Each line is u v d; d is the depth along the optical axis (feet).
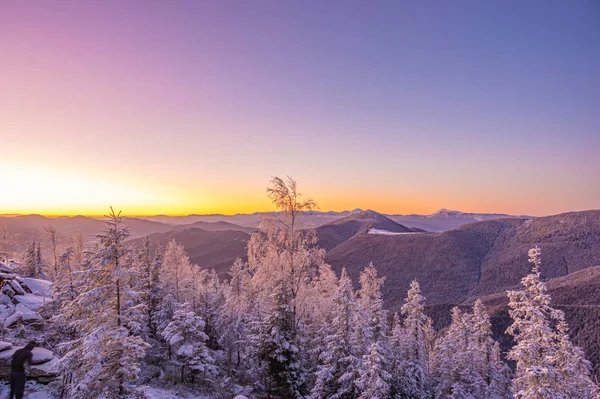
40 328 81.20
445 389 96.12
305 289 95.50
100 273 53.93
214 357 123.54
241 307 120.26
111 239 54.03
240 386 99.71
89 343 48.06
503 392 96.53
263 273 88.02
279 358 77.20
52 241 161.38
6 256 168.76
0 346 60.18
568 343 64.03
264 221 84.33
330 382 78.48
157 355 106.52
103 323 52.65
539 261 64.95
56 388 59.41
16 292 94.73
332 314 104.94
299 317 89.20
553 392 57.06
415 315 93.25
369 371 69.21
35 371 60.49
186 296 138.21
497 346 102.78
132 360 53.26
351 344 77.77
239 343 116.67
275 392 81.41
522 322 64.44
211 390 89.25
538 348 61.72
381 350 70.54
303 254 83.71
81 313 53.52
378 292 121.39
